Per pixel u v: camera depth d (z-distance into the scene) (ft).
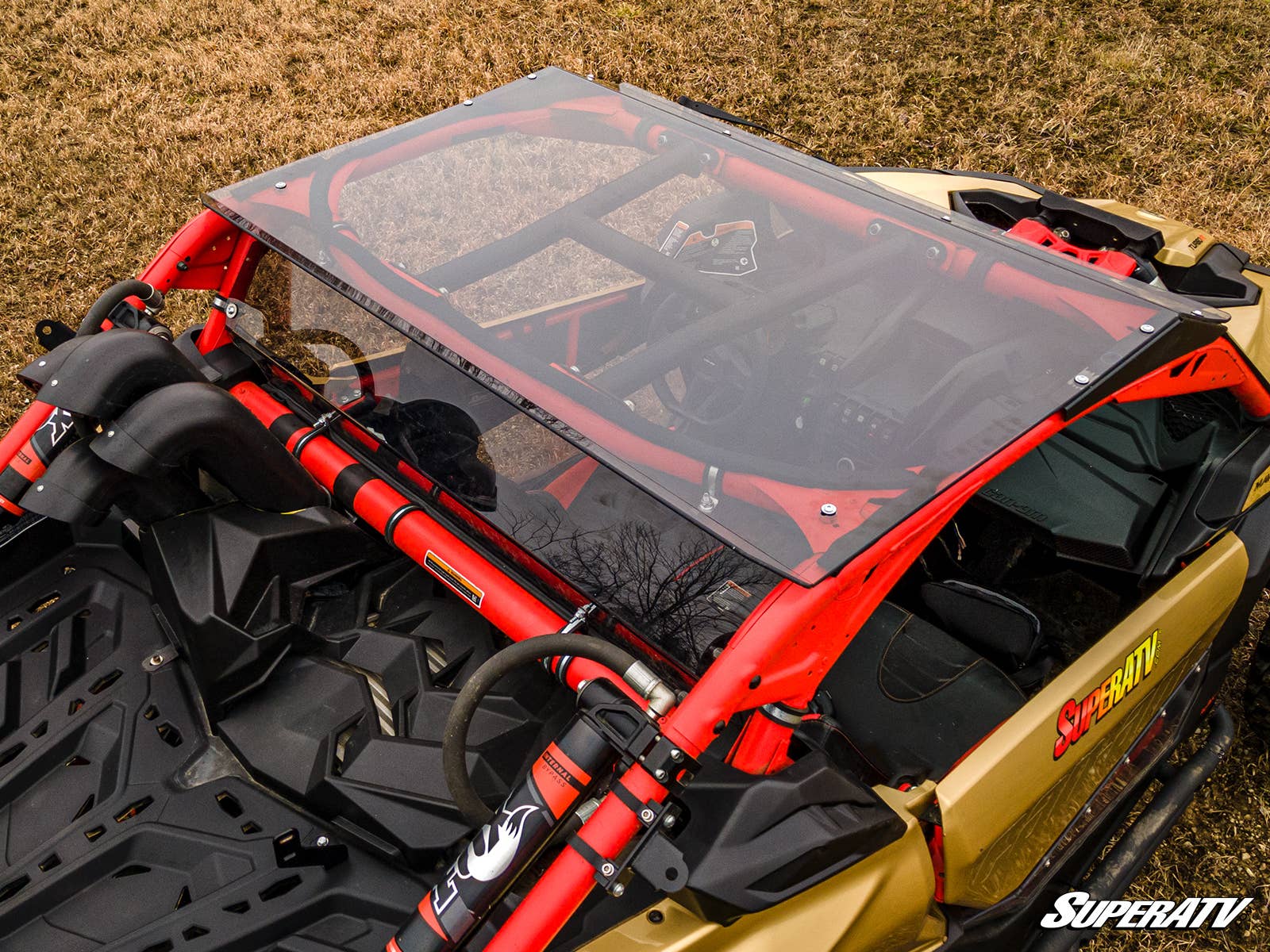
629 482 7.05
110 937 7.04
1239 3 25.54
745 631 6.12
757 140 10.05
